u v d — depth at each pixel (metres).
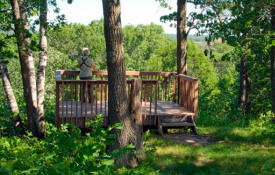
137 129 6.30
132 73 10.50
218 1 13.37
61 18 8.50
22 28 6.30
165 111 8.98
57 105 7.71
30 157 3.79
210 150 6.79
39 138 8.95
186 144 7.48
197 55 42.78
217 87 17.97
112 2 5.80
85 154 3.36
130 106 6.48
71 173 3.08
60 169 3.02
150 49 59.28
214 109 15.27
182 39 10.82
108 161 3.45
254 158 5.87
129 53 55.66
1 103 14.34
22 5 8.48
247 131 8.34
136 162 6.01
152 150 6.68
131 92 6.48
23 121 10.43
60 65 21.59
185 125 8.65
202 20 13.13
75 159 3.38
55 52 21.55
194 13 13.24
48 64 20.88
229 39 11.64
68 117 7.90
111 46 5.98
